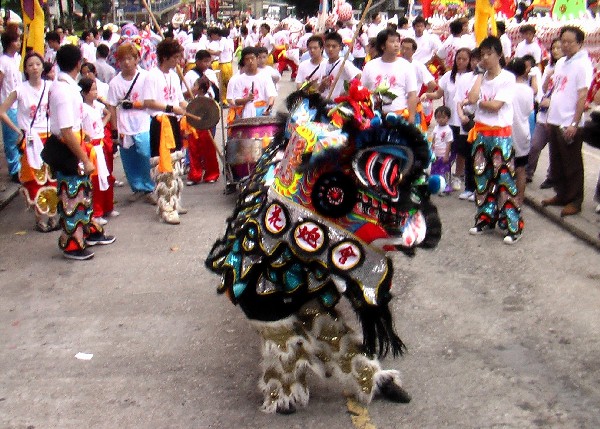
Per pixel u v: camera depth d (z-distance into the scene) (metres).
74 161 6.54
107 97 8.46
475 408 4.14
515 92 7.43
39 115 7.71
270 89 9.34
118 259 6.79
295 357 3.93
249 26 36.44
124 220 8.10
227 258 3.84
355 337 4.01
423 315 5.40
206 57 10.65
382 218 3.57
